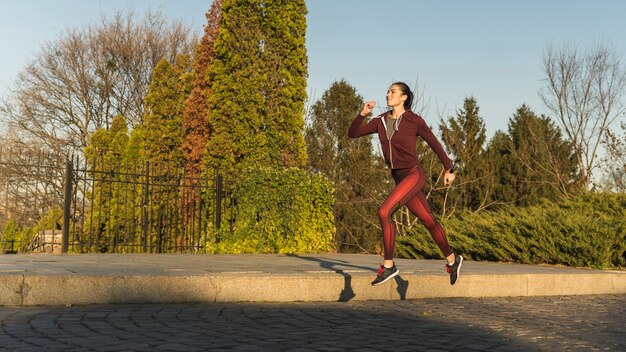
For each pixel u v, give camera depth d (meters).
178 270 6.07
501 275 7.24
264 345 3.67
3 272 5.16
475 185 27.52
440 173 26.23
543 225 10.26
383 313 5.38
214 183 13.06
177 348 3.48
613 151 24.22
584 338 4.31
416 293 6.61
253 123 15.40
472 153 28.14
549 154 27.44
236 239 12.37
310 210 12.91
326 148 34.78
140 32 36.22
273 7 15.91
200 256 9.96
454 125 28.16
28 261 7.13
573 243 9.70
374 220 29.47
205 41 20.48
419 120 5.04
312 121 36.09
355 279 6.25
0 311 4.63
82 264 6.70
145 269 6.12
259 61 15.66
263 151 15.37
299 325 4.54
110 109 35.69
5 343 3.51
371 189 29.47
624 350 3.87
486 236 11.14
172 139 25.19
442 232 5.28
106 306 5.09
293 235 12.63
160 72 25.81
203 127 19.91
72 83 34.34
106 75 35.09
